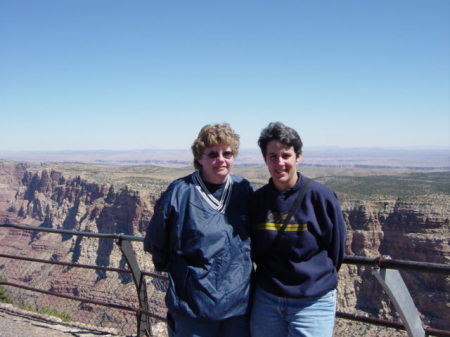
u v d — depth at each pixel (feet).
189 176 16.30
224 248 15.15
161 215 15.56
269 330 15.69
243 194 16.12
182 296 15.24
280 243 15.19
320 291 14.84
